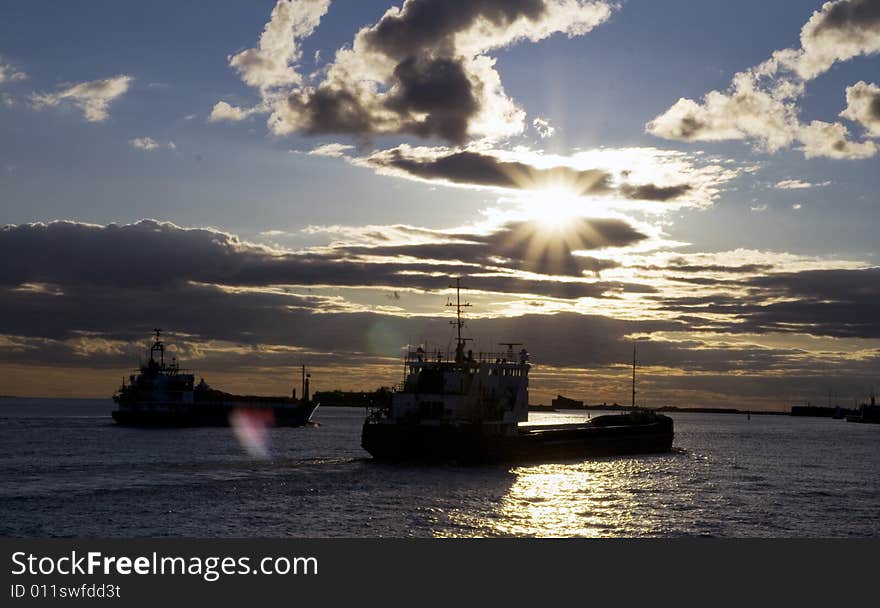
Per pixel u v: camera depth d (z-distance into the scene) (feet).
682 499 295.28
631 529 237.25
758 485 348.79
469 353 398.62
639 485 330.34
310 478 311.68
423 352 391.45
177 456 409.90
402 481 309.01
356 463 366.84
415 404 382.42
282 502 259.60
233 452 445.37
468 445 361.92
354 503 260.83
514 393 418.31
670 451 546.26
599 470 381.60
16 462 367.45
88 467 345.31
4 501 253.44
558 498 284.61
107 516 235.20
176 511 242.99
